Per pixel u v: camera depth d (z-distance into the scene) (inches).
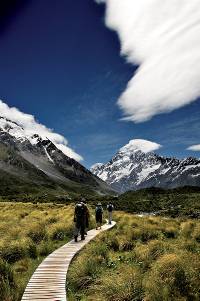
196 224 1269.7
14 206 2484.0
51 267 757.3
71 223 1224.8
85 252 875.4
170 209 3250.5
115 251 938.1
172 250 784.9
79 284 648.4
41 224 1200.8
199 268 613.6
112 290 565.6
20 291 603.2
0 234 1108.5
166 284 559.8
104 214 1920.5
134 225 1379.2
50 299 566.3
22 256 825.5
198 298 550.9
